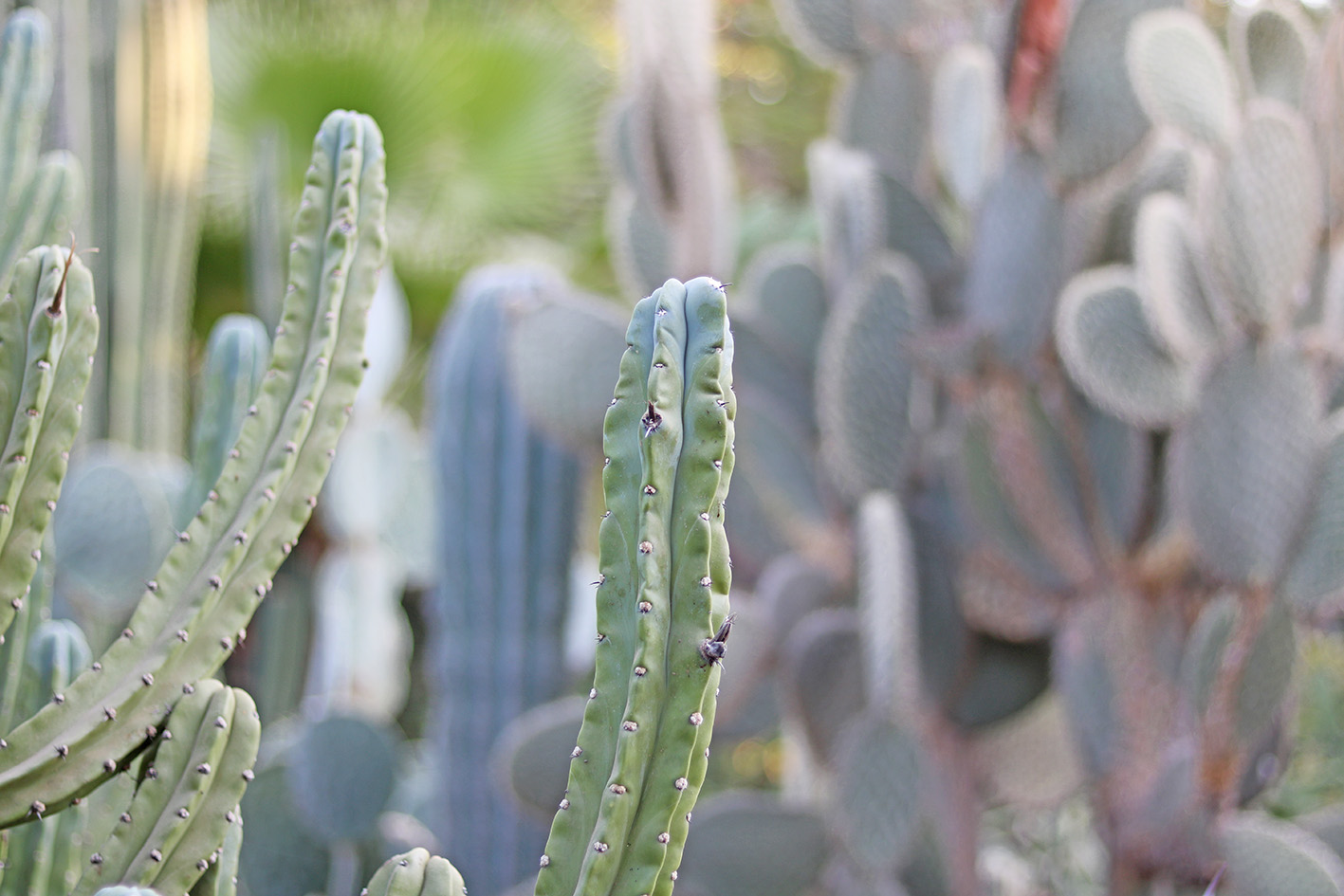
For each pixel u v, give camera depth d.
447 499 2.82
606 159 2.62
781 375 2.61
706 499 0.74
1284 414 1.97
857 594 2.40
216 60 5.26
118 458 2.43
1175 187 2.27
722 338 0.76
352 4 5.48
